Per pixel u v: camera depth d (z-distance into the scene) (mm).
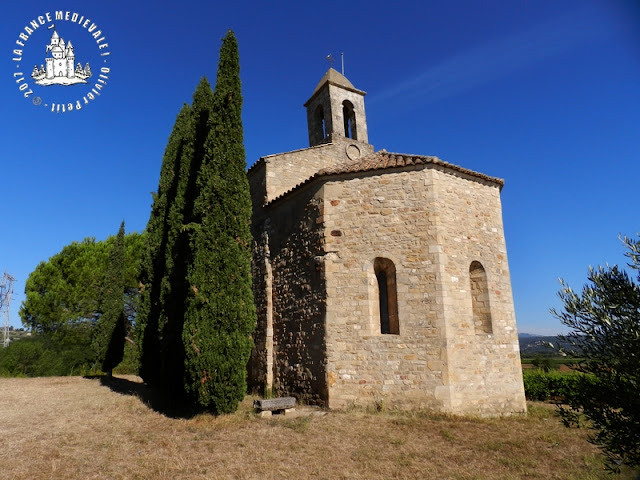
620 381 4035
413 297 10656
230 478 6086
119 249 21188
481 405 10492
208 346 9641
